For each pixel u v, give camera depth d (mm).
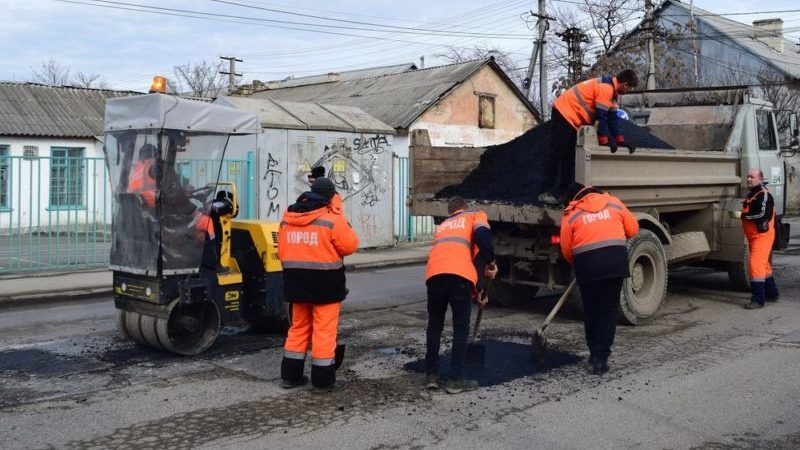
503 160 9656
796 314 9016
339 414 5234
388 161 17000
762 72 37438
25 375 6258
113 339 7652
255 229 7512
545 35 28281
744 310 9328
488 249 5840
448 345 7395
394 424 5020
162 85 6641
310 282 5660
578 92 7895
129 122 6684
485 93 24016
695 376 6211
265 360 6781
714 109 10859
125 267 6871
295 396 5664
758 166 10695
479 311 6504
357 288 11453
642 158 8273
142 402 5504
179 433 4844
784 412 5285
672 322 8570
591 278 6320
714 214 10117
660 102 11492
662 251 8562
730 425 5012
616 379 6141
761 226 9312
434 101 21906
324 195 5797
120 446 4605
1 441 4691
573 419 5125
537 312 9250
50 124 22375
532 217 7961
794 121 11727
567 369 6469
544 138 9484
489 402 5512
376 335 7914
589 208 6469
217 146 6871
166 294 6637
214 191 6852
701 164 9484
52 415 5203
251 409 5344
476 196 8953
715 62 40375
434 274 5824
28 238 13797
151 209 6531
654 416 5191
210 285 6992
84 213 13547
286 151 15117
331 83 28188
